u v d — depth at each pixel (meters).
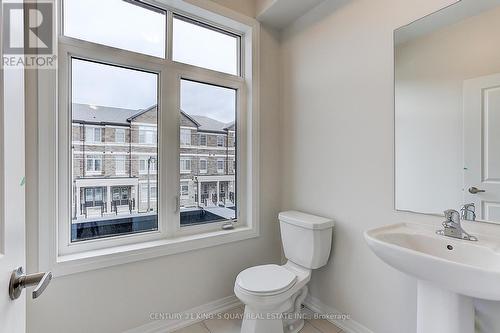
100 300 1.49
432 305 1.11
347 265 1.75
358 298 1.69
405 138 1.45
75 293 1.42
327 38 1.88
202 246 1.86
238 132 2.21
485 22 1.18
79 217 1.56
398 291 1.48
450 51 1.28
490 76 1.17
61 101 1.47
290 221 1.88
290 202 2.21
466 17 1.23
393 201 1.50
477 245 1.09
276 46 2.27
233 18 2.01
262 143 2.20
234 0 2.03
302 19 2.09
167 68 1.84
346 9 1.75
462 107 1.25
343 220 1.78
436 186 1.33
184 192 1.94
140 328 1.63
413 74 1.42
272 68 2.26
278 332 1.54
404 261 1.03
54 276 1.36
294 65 2.16
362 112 1.66
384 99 1.54
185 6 1.83
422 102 1.38
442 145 1.31
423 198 1.38
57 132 1.41
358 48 1.68
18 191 0.62
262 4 2.06
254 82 2.14
